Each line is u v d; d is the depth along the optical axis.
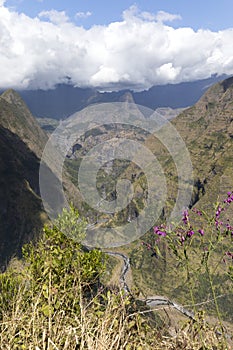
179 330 2.88
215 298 2.58
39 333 3.00
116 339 2.70
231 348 2.59
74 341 2.79
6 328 2.99
